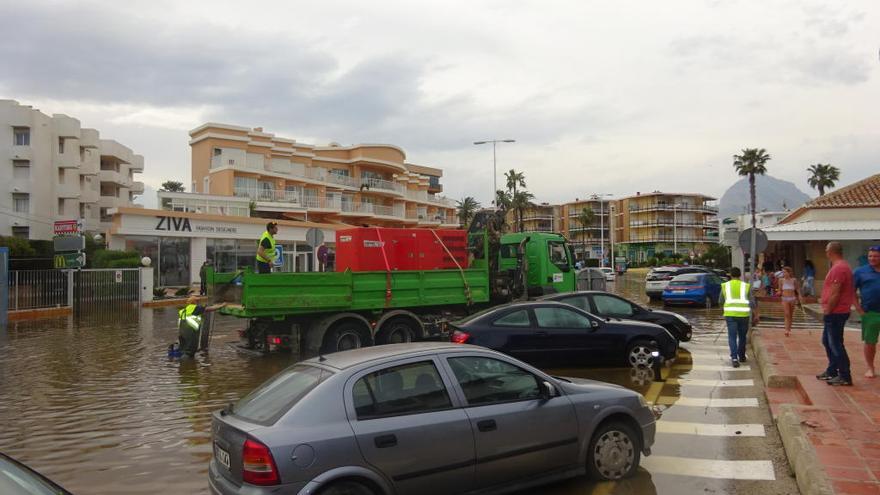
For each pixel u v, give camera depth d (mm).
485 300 14664
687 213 109125
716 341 15031
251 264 40031
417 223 75750
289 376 5055
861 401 7496
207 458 6688
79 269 24375
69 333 18016
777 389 9117
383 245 13719
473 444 4883
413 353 5070
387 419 4621
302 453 4234
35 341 16188
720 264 75062
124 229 34000
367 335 12766
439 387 4973
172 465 6465
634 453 5766
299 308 11961
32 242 39906
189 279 36781
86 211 59594
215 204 47938
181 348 13141
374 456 4457
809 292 26734
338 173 67125
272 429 4301
